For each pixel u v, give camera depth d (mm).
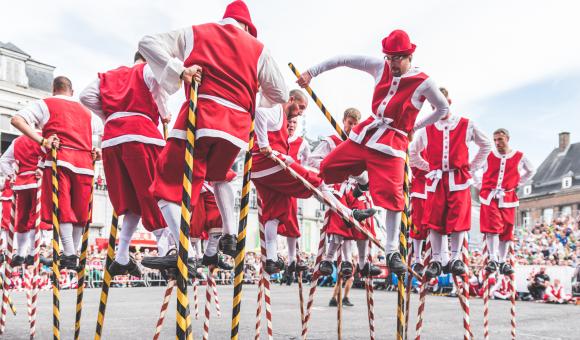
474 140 5922
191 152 2975
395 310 10055
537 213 55312
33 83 38125
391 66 4383
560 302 14852
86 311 8867
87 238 4527
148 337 5836
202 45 3248
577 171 52969
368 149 4453
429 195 5875
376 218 6801
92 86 4027
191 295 13031
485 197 7480
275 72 3566
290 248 6094
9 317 7625
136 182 3803
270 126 5328
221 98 3209
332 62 4590
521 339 6520
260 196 5410
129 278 20406
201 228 6219
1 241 6418
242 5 3602
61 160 4672
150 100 3922
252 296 13289
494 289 16359
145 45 3186
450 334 6852
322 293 15219
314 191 4520
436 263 5785
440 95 4414
